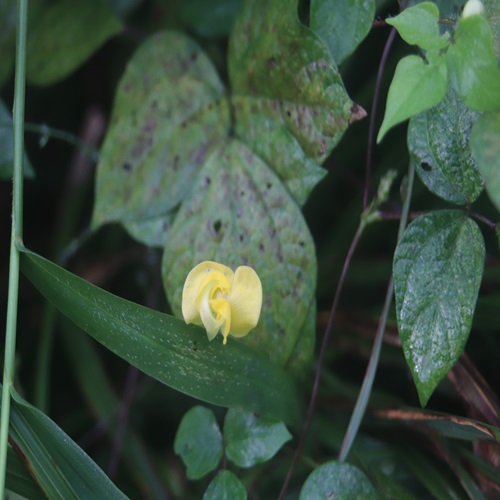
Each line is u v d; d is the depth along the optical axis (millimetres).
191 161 783
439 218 731
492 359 803
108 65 872
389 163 832
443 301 729
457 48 711
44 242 886
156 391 843
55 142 885
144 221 789
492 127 705
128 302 735
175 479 819
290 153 762
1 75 821
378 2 787
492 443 756
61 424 840
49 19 813
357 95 833
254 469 798
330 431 794
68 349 846
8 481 740
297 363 761
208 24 822
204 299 727
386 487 769
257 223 764
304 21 831
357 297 849
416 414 763
